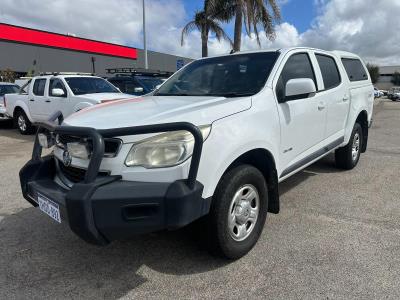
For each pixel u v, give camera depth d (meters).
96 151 2.65
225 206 2.99
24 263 3.35
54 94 9.60
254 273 3.12
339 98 5.24
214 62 4.55
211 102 3.37
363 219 4.18
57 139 3.28
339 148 6.02
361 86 6.23
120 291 2.93
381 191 5.14
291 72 4.22
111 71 14.74
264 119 3.50
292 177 5.86
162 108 3.23
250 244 3.37
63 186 3.15
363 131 6.69
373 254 3.38
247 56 4.36
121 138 2.75
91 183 2.62
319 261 3.27
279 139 3.76
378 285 2.90
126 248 3.59
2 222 4.25
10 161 7.46
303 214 4.34
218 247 3.09
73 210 2.57
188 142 2.73
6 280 3.08
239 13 15.94
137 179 2.71
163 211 2.60
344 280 2.98
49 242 3.75
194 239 3.22
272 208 3.77
